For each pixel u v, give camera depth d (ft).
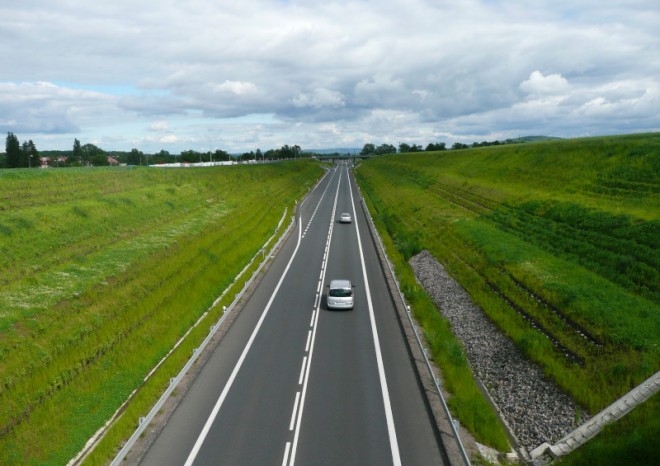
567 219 129.80
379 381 65.21
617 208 122.93
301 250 150.61
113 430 52.37
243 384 64.18
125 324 79.46
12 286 81.51
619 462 44.62
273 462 47.52
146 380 66.80
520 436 56.75
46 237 106.32
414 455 48.88
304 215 224.94
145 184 185.88
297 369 68.85
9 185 138.31
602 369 63.52
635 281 87.20
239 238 149.89
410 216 195.42
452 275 118.32
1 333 67.15
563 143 227.20
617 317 73.26
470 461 48.26
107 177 178.70
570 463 47.32
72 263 98.22
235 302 97.09
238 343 78.43
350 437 51.93
